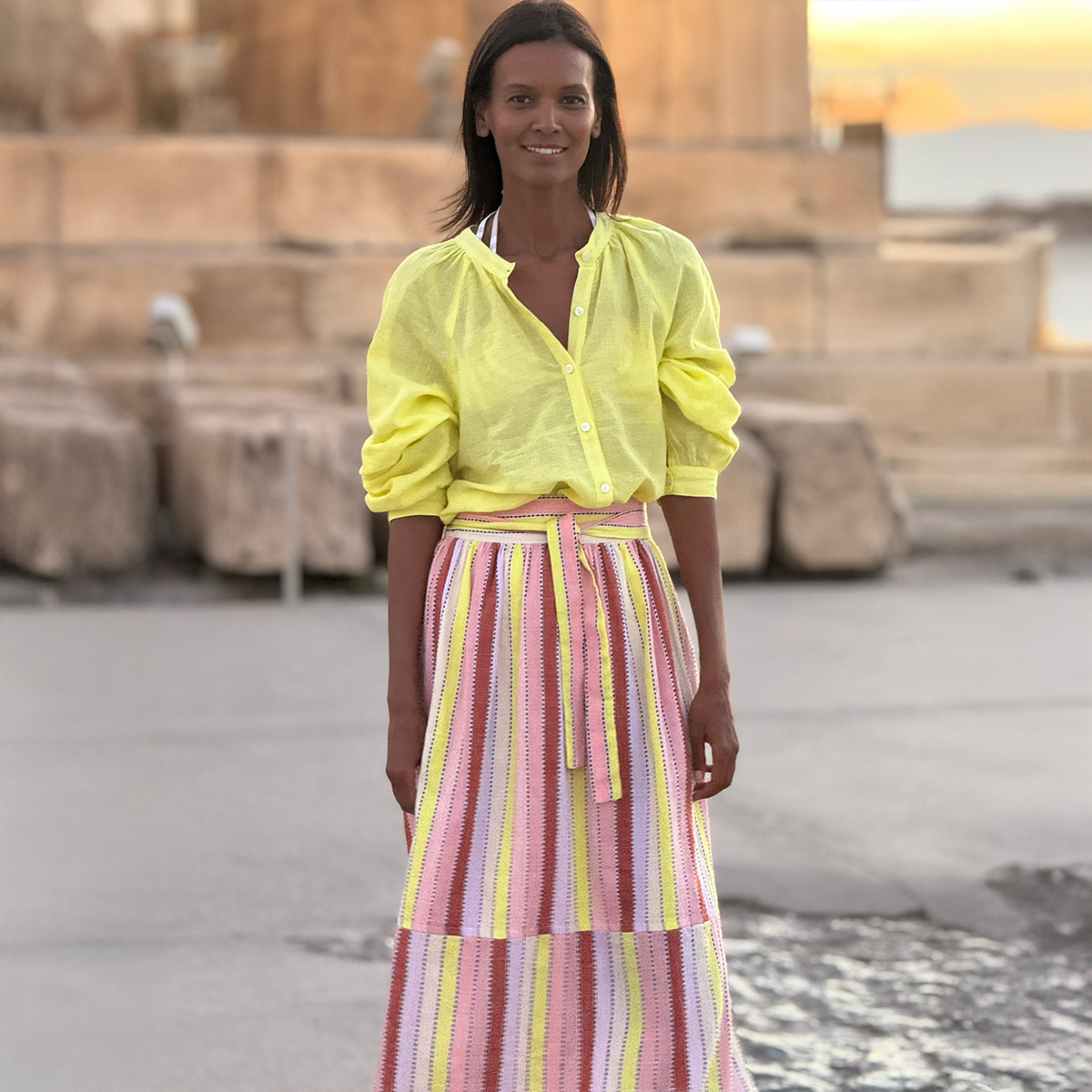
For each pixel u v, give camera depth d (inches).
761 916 173.8
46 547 385.7
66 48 615.2
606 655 102.0
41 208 521.0
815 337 563.5
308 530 386.9
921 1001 150.9
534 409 101.7
